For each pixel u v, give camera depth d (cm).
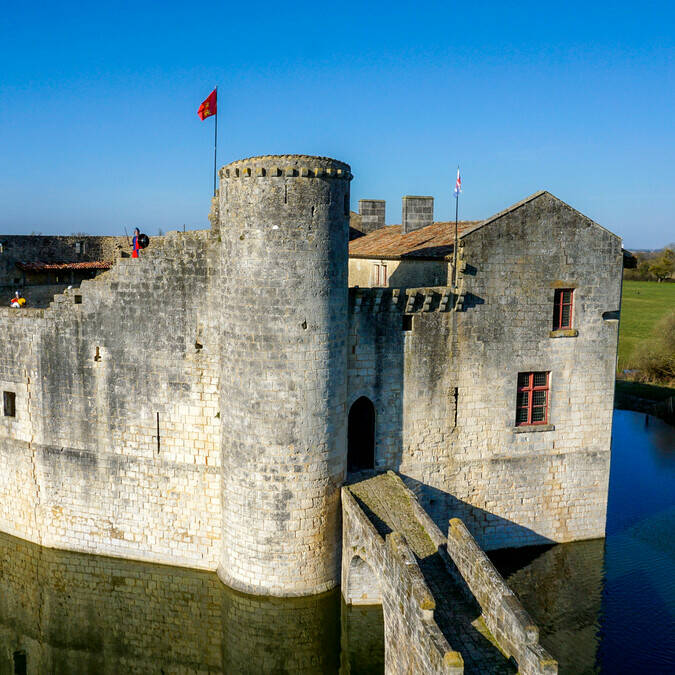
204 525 2644
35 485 2845
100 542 2794
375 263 3300
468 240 2612
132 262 2564
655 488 3678
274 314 2250
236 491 2400
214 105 2492
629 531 3108
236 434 2366
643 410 5609
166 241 2523
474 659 1642
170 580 2675
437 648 1517
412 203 3709
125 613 2567
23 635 2561
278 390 2288
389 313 2577
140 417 2652
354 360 2555
